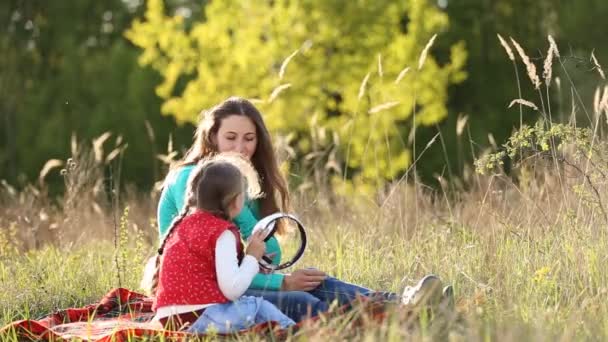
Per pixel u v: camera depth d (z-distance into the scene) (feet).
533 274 47.78
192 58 162.50
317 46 157.07
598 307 40.98
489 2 221.05
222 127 46.75
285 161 74.59
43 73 257.75
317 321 39.01
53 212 84.02
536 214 56.75
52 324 47.26
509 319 38.86
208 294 40.45
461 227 60.70
